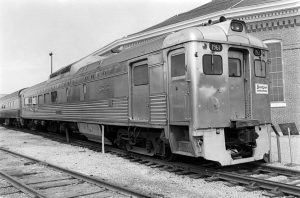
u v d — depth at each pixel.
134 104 10.67
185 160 10.21
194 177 8.22
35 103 22.36
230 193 6.88
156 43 9.53
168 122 8.91
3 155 12.86
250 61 9.20
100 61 13.29
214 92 8.40
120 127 12.34
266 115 9.50
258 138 9.18
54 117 18.39
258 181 7.23
